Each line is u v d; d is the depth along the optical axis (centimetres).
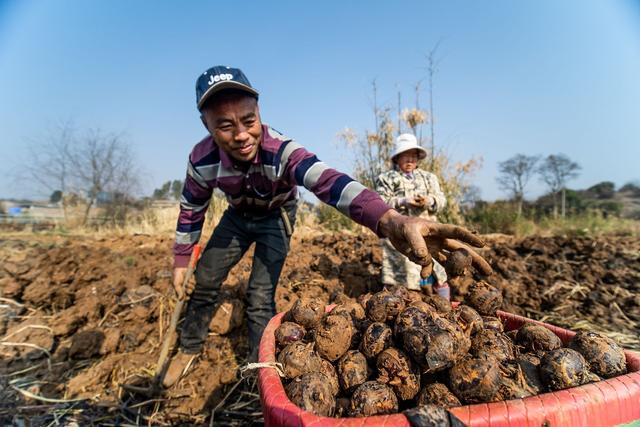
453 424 91
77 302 377
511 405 95
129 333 328
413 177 399
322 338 137
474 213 945
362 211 154
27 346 320
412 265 355
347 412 118
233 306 334
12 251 671
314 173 186
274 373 124
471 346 134
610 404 99
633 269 489
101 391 270
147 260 516
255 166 231
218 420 240
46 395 267
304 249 560
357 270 446
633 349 296
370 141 814
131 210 1775
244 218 278
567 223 1016
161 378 270
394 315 144
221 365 286
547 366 116
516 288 399
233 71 202
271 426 102
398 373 121
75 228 1228
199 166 251
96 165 1827
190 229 280
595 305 373
